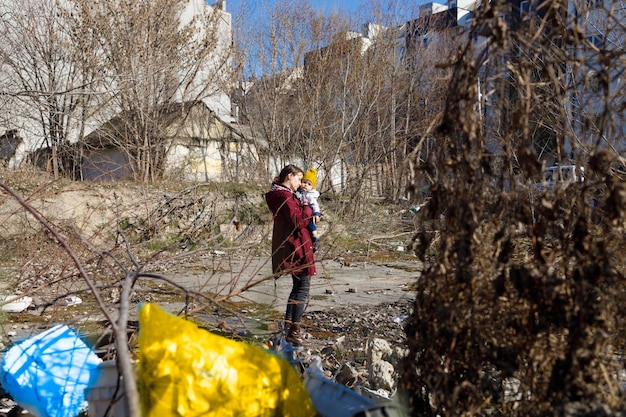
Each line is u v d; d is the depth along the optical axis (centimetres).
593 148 252
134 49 1808
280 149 2231
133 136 1816
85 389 306
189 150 2153
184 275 938
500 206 248
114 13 1839
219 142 2244
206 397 244
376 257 1245
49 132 1612
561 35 242
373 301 825
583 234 229
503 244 245
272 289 866
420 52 2353
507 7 249
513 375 240
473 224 237
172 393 242
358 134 2155
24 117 1616
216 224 1196
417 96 2281
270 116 2244
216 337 264
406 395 262
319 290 921
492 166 252
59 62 1919
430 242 260
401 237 1423
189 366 245
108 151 1812
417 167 258
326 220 1564
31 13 1864
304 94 2242
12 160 1584
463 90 237
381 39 2364
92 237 567
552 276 231
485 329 240
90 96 1667
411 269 1149
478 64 237
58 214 1080
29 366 322
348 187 1811
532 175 233
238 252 1112
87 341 398
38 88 1778
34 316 617
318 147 2197
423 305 256
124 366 227
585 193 233
